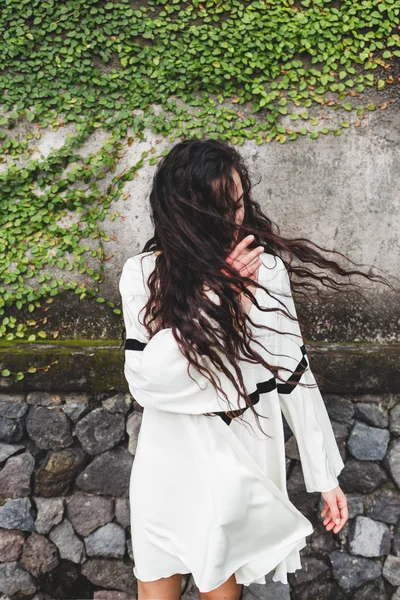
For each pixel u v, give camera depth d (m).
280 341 1.71
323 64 2.44
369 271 2.50
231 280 1.47
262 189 2.49
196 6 2.42
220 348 1.52
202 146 1.52
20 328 2.54
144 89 2.45
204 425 1.65
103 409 2.37
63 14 2.42
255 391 1.67
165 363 1.54
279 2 2.41
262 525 1.67
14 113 2.47
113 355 2.29
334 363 2.26
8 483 2.38
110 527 2.40
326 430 1.84
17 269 2.52
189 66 2.44
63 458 2.38
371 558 2.38
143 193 2.51
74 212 2.52
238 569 1.70
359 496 2.37
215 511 1.60
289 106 2.46
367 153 2.47
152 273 1.64
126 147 2.49
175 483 1.68
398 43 2.41
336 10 2.40
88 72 2.46
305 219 2.50
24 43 2.43
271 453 1.73
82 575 2.43
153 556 1.71
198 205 1.49
